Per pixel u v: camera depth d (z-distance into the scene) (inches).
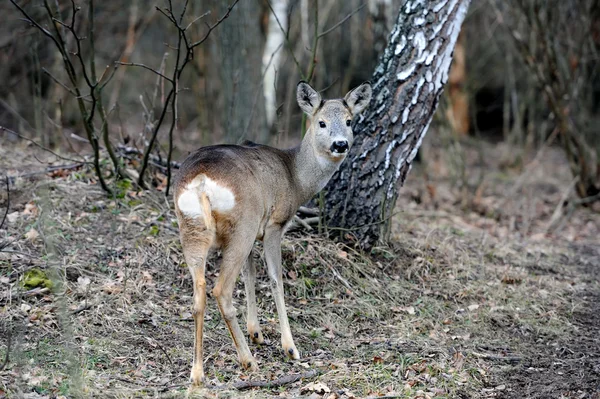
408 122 424.2
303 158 352.8
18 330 314.3
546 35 654.5
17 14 752.3
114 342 320.5
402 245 455.2
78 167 464.4
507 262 483.5
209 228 288.5
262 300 379.9
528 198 684.7
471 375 328.2
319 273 406.3
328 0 914.1
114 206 431.5
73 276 362.3
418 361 332.8
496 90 971.9
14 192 427.2
